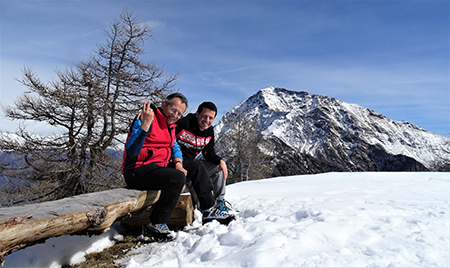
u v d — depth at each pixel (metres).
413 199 3.44
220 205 3.04
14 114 12.52
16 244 1.40
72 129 13.70
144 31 14.07
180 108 2.50
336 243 1.86
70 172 13.31
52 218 1.53
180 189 2.40
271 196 4.23
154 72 14.57
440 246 1.78
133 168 2.42
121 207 2.06
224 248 1.94
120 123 14.49
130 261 1.95
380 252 1.69
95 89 13.24
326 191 4.43
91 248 2.28
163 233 2.39
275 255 1.64
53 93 12.48
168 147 2.63
